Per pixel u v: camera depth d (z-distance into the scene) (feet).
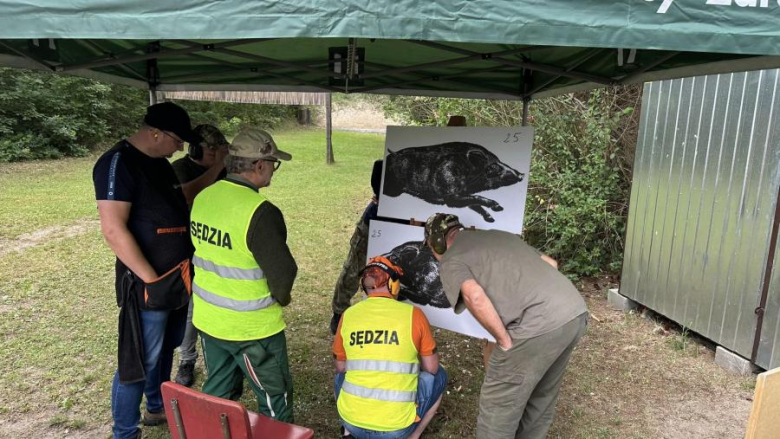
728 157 12.10
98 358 11.92
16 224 23.29
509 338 6.88
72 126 45.09
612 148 18.07
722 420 10.25
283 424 6.28
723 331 12.44
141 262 7.19
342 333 7.91
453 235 8.00
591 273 18.66
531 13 4.57
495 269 6.95
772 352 11.31
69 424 9.50
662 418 10.31
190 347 10.82
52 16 4.53
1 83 40.34
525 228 19.40
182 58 12.60
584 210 17.40
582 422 10.14
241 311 6.95
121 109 54.13
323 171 42.42
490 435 7.34
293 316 14.84
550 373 7.50
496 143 9.71
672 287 14.05
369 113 97.86
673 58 9.34
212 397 5.14
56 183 33.45
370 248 10.84
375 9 4.48
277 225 6.90
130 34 4.55
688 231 13.41
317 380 11.35
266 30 4.50
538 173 18.56
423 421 8.44
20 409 9.90
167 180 7.77
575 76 10.90
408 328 7.64
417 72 13.65
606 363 12.59
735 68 8.16
